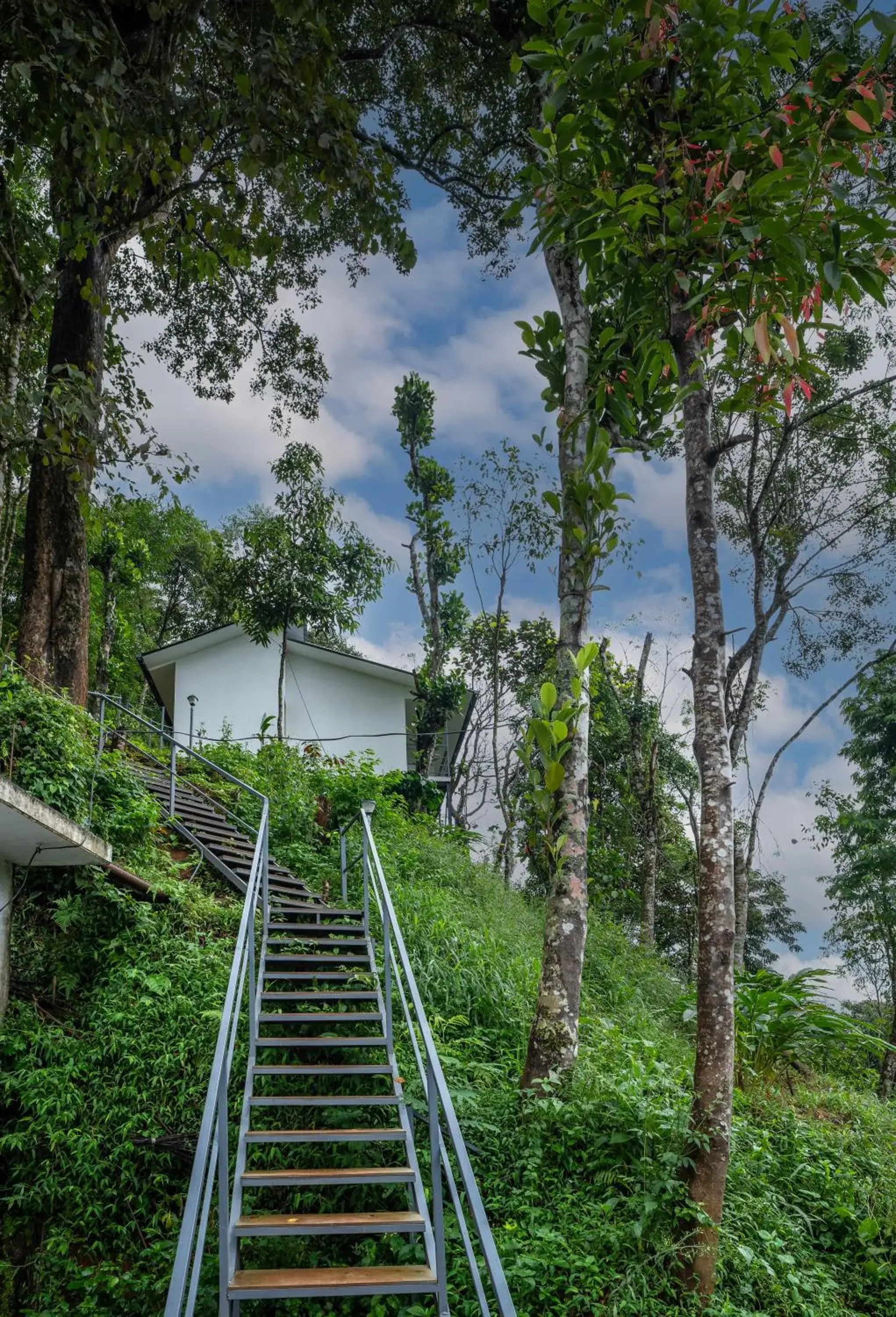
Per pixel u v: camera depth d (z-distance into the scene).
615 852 23.22
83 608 13.67
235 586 21.89
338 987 8.34
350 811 15.48
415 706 27.47
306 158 9.95
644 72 5.80
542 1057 7.79
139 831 10.38
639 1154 6.83
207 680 23.91
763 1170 7.90
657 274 6.39
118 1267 6.19
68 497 13.76
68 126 8.73
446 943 10.27
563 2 6.14
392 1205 6.48
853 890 22.95
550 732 8.27
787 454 17.80
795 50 5.61
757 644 16.86
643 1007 12.98
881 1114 10.37
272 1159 6.65
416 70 18.53
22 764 8.85
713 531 7.46
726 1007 6.70
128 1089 7.22
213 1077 4.50
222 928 9.55
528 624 32.12
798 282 5.56
